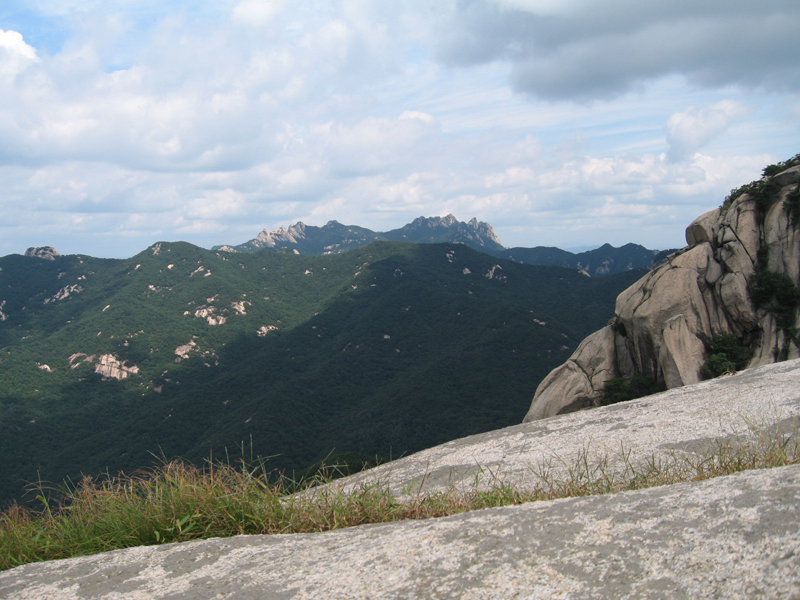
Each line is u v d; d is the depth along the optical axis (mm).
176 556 3035
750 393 7113
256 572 2598
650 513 2285
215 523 4137
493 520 2605
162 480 4598
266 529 4035
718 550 1826
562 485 5020
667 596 1646
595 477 5199
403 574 2205
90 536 4309
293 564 2621
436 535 2547
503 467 6418
